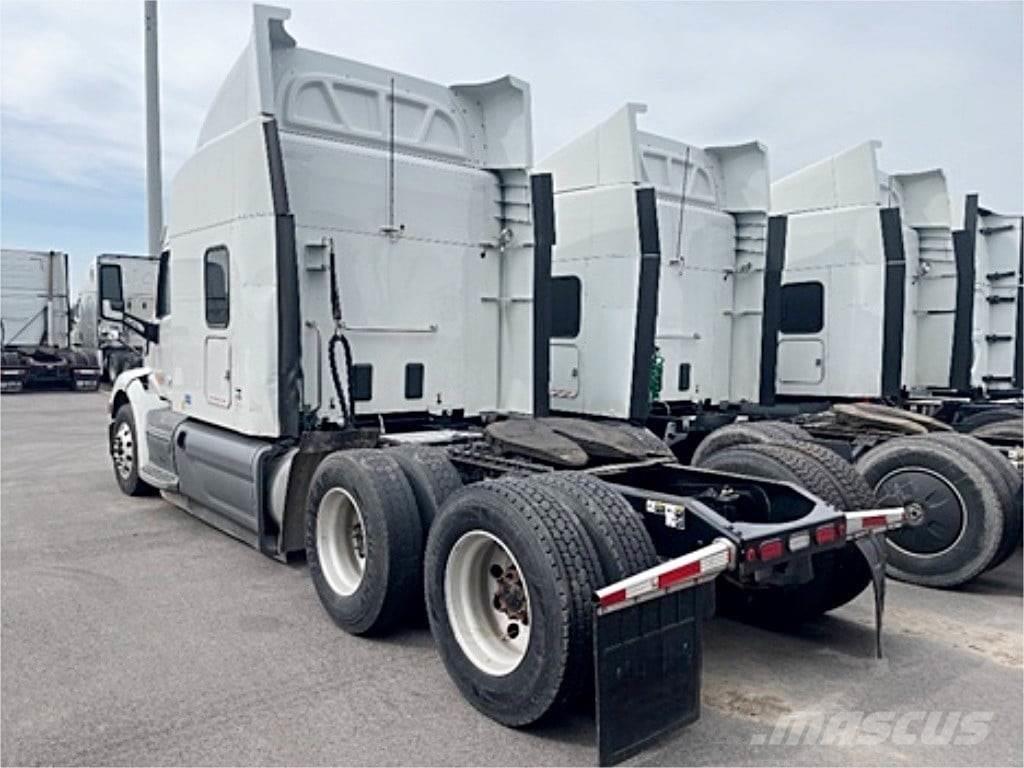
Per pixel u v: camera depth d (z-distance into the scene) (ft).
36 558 19.76
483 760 10.49
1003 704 12.28
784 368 29.35
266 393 17.88
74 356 78.54
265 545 18.34
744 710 12.05
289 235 17.22
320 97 18.58
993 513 17.52
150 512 24.99
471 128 21.01
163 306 24.95
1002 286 35.94
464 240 20.54
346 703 12.10
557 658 10.44
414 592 14.48
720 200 27.22
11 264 76.48
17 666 13.30
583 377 24.23
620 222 23.13
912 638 15.14
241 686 12.66
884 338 26.99
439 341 20.16
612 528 11.00
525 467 14.14
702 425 24.79
